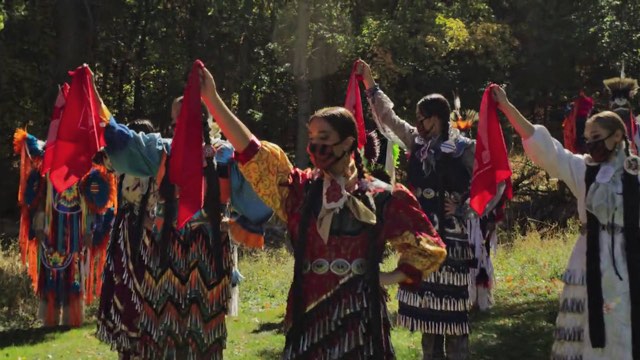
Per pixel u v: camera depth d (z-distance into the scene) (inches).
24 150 353.1
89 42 774.5
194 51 868.0
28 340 339.6
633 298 188.9
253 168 146.3
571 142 271.7
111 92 939.3
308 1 826.8
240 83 881.5
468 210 237.3
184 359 192.9
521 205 767.7
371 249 140.6
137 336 209.9
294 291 141.3
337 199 140.2
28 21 768.9
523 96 968.3
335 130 140.9
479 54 906.7
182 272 193.8
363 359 138.2
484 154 201.3
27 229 360.2
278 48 850.1
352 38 839.7
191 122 153.3
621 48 916.6
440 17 839.1
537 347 286.4
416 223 142.1
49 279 362.9
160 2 855.7
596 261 191.6
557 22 932.6
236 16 844.0
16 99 791.7
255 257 561.0
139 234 202.1
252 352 301.4
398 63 872.3
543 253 492.7
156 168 191.0
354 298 139.7
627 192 190.4
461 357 240.5
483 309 338.0
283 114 947.3
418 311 234.5
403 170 649.0
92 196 340.5
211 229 191.2
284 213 146.9
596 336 190.5
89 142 174.2
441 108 239.1
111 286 219.8
